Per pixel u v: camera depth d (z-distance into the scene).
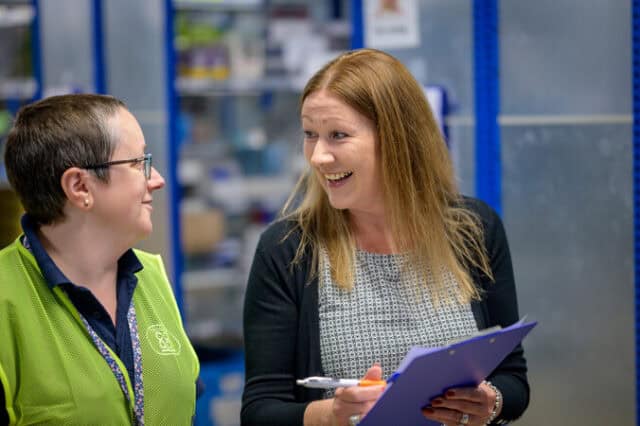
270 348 1.92
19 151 1.54
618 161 2.76
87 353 1.52
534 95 2.80
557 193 2.81
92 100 1.58
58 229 1.58
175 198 4.20
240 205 5.52
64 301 1.53
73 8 4.59
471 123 2.93
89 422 1.49
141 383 1.58
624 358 2.82
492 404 1.90
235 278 5.16
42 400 1.47
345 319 1.92
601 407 2.85
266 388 1.90
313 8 5.71
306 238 1.99
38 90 4.92
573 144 2.79
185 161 5.42
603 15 2.74
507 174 2.84
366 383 1.65
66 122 1.54
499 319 2.08
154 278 1.75
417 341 1.92
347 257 1.96
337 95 1.89
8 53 5.12
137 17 4.27
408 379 1.53
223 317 5.20
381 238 2.03
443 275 2.00
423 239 1.99
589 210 2.80
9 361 1.47
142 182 1.60
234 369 4.65
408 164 1.96
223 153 5.62
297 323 1.95
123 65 4.37
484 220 2.10
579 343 2.84
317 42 5.42
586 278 2.82
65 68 4.70
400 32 3.09
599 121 2.77
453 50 2.96
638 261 2.76
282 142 5.80
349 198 1.93
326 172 1.91
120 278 1.65
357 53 1.98
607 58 2.75
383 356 1.90
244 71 5.28
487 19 2.82
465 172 2.96
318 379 1.67
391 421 1.69
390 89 1.93
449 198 2.11
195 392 1.70
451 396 1.72
